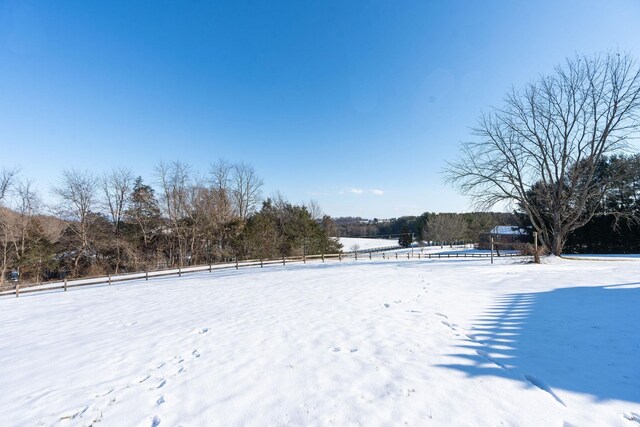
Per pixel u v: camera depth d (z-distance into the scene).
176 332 7.86
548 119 22.44
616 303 8.54
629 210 31.19
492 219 29.44
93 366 5.91
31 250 30.30
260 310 9.93
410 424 3.54
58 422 4.04
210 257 38.22
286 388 4.55
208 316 9.48
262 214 43.28
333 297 11.45
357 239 95.06
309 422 3.67
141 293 15.79
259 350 6.22
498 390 4.19
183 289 16.19
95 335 8.23
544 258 21.23
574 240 36.38
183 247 39.81
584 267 17.09
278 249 42.06
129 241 35.00
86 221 34.22
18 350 7.41
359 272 19.47
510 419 3.54
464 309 8.66
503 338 6.15
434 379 4.57
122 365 5.87
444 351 5.64
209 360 5.84
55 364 6.20
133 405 4.36
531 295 10.07
